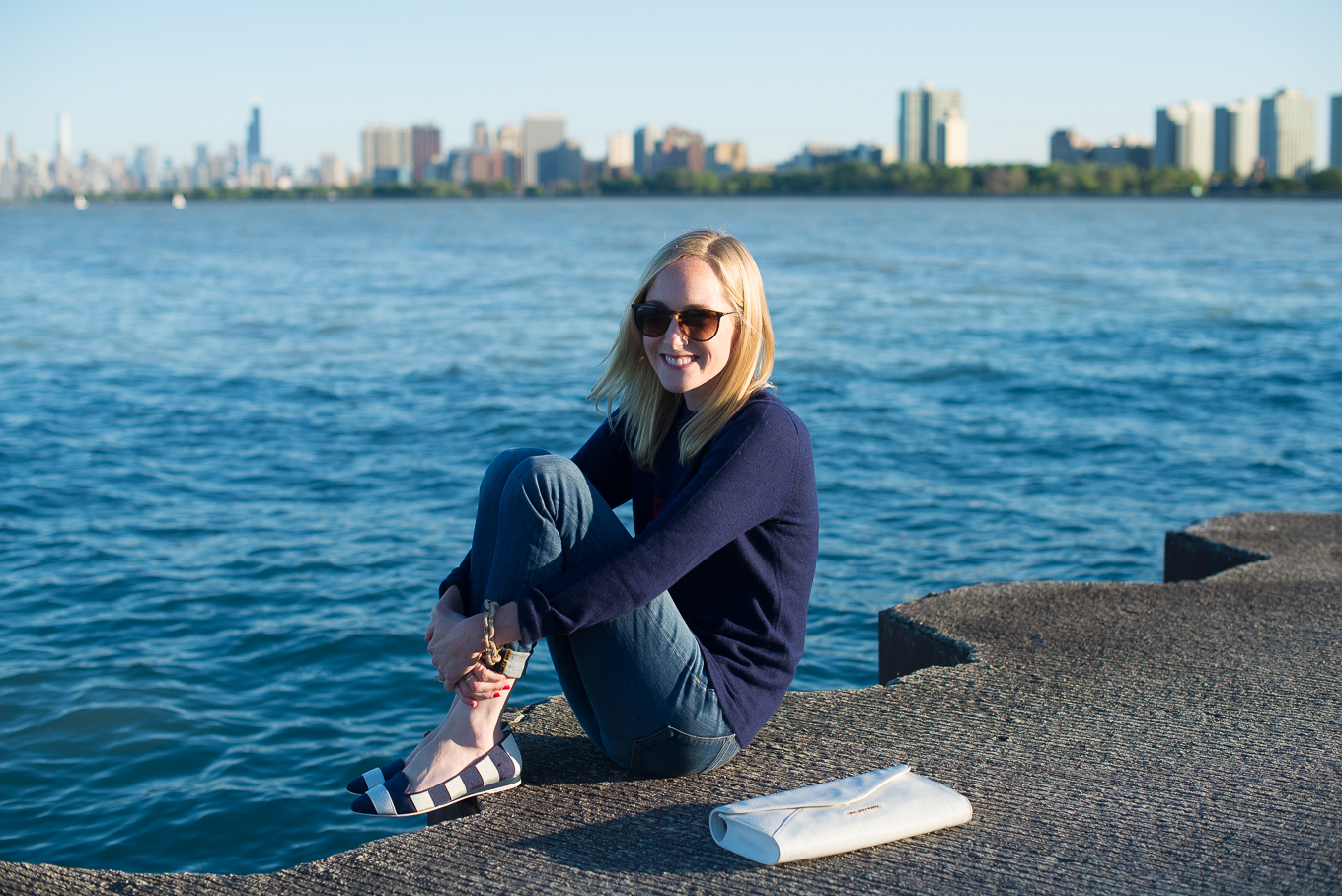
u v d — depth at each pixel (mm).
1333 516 5281
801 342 17453
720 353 2342
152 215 137625
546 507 2182
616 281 30891
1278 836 2246
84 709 4594
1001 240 54781
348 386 13641
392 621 5715
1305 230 67062
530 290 27938
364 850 2229
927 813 2256
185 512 7906
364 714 4652
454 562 6746
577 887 2072
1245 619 3713
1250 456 9727
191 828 3723
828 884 2066
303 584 6301
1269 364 14711
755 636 2395
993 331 18875
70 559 6754
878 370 14633
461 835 2275
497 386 13688
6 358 15703
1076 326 19422
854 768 2561
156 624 5656
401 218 112812
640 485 2693
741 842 2186
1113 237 57656
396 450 10109
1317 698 3004
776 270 34094
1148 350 16219
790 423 2318
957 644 3490
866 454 9867
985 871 2109
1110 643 3473
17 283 30000
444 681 2279
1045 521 7742
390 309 23312
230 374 14492
